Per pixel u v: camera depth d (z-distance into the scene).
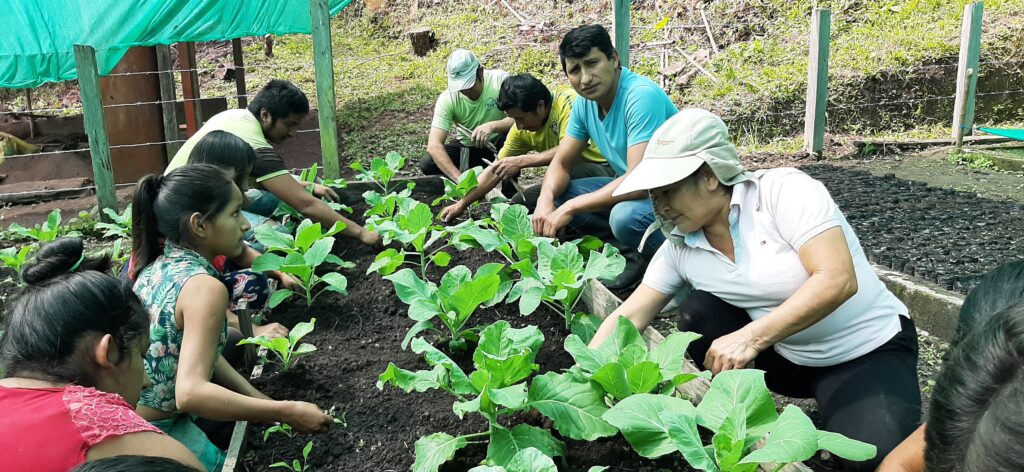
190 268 2.87
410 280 3.55
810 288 2.49
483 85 6.01
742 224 2.73
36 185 8.08
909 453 1.98
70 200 7.68
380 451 2.85
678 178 2.56
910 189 6.59
